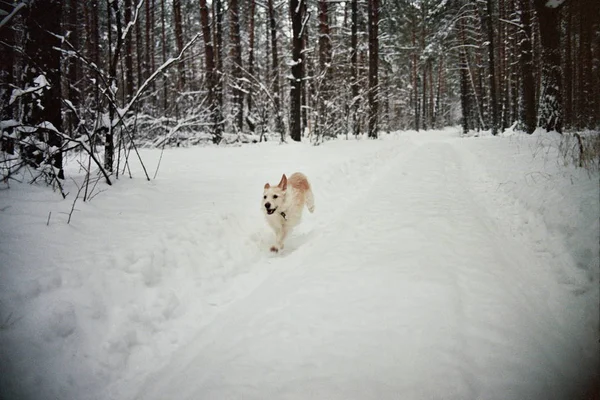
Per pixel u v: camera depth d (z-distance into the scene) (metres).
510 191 6.23
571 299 2.96
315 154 11.64
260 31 26.44
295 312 3.16
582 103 14.28
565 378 2.16
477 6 25.17
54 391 2.31
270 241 5.34
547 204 4.79
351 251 4.43
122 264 3.47
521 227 4.71
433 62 37.12
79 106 7.16
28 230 3.65
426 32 34.59
